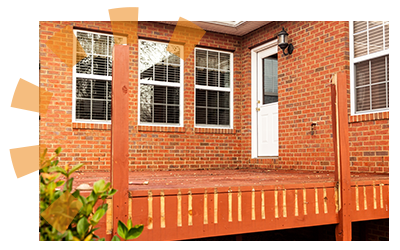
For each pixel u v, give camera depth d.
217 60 8.42
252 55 8.34
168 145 7.60
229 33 8.40
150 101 7.62
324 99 6.31
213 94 8.34
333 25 6.14
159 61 7.74
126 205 2.68
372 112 5.55
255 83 8.29
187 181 4.23
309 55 6.65
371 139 5.43
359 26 5.80
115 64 2.66
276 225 3.42
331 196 3.76
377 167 5.33
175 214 2.94
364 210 3.95
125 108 2.70
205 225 3.06
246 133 8.30
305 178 4.78
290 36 7.13
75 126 6.73
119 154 2.67
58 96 6.71
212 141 8.10
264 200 3.38
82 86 7.01
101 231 2.65
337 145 3.82
